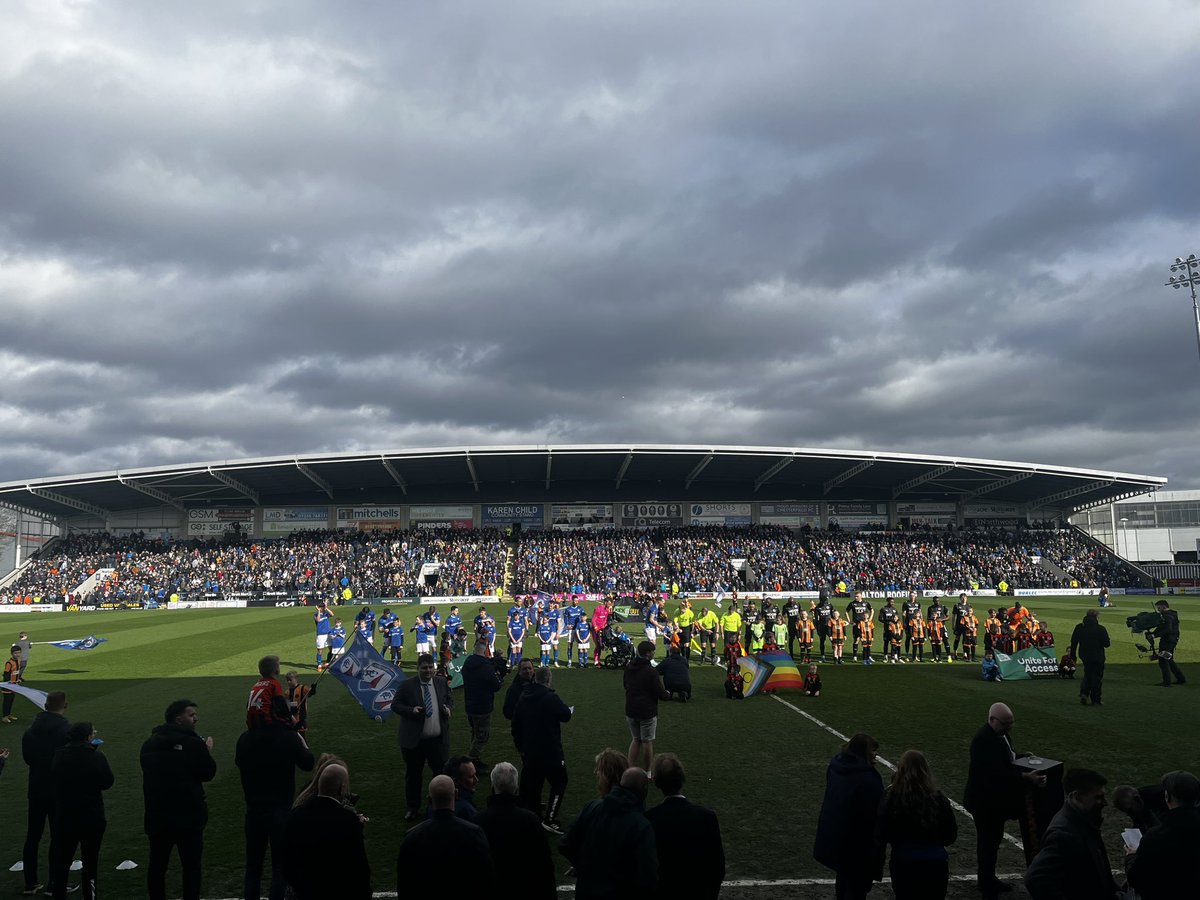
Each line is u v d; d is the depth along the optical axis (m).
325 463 73.69
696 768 13.56
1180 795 6.17
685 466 79.56
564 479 85.00
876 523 86.31
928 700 20.00
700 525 84.56
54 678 25.17
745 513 85.81
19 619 54.81
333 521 84.44
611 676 25.64
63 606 67.44
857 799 7.50
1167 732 15.84
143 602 67.12
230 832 10.70
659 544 79.69
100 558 76.94
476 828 6.03
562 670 27.28
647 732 12.60
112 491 77.75
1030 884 6.30
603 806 6.47
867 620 27.78
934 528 85.12
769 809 11.33
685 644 28.25
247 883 8.25
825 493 86.25
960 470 76.69
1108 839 10.33
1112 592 71.44
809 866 9.32
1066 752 14.28
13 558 103.25
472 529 82.69
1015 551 78.00
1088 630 18.97
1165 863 6.06
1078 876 6.23
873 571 72.56
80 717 18.83
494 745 15.73
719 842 6.45
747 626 28.77
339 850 6.28
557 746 10.55
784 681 21.19
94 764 8.31
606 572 70.44
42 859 9.97
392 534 81.25
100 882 9.09
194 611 60.19
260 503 84.56
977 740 8.74
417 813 10.95
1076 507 87.62
